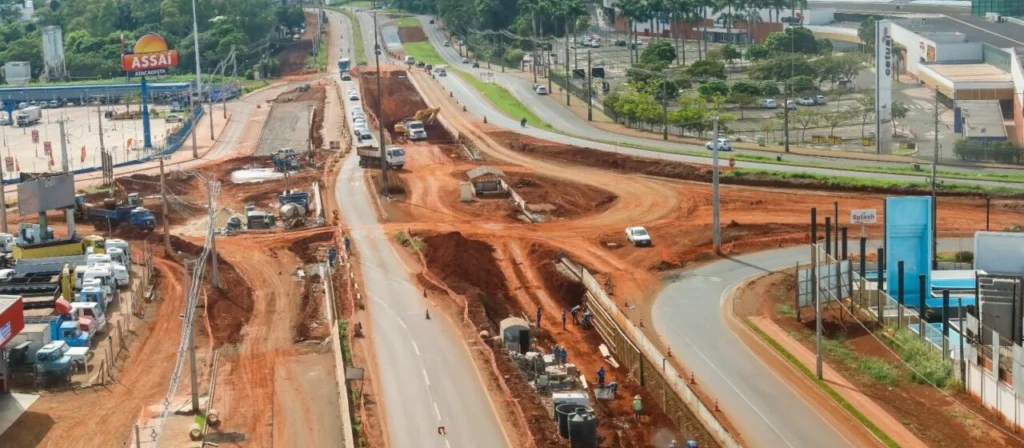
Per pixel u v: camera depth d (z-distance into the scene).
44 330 99.44
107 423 87.38
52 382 95.50
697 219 153.12
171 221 158.75
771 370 96.38
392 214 159.62
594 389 98.12
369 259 133.62
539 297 126.12
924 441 81.69
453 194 171.38
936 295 112.62
